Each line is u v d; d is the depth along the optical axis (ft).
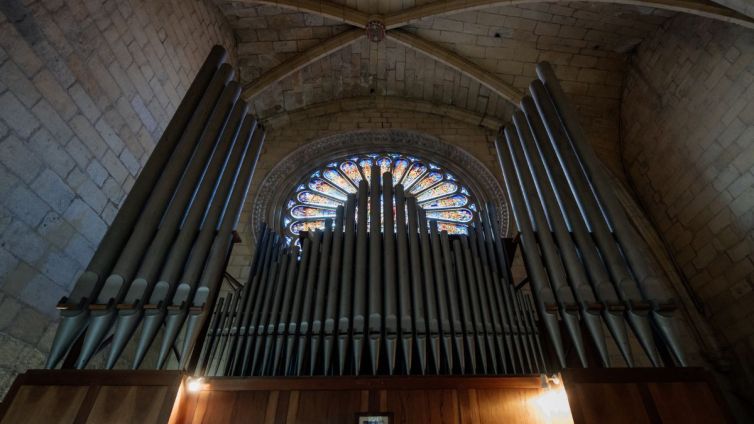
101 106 23.21
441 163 44.01
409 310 17.24
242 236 35.96
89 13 22.44
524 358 16.48
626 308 16.62
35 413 13.20
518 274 33.40
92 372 14.08
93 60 22.67
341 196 41.09
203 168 21.24
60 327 14.61
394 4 38.29
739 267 27.81
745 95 27.84
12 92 18.16
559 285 17.52
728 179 29.01
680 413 13.56
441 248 20.17
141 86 26.63
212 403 14.76
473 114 46.14
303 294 18.31
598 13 36.32
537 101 28.30
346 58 43.78
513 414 14.65
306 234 22.68
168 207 18.81
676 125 33.88
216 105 24.58
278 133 45.11
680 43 33.53
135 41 26.09
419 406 14.71
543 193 22.26
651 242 34.37
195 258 17.35
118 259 16.39
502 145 27.63
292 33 40.70
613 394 13.96
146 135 27.14
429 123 46.39
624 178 38.83
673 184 33.88
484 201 40.29
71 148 21.09
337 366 16.96
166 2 29.55
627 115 39.96
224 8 37.68
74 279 21.07
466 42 41.14
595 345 15.79
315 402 14.82
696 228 31.40
